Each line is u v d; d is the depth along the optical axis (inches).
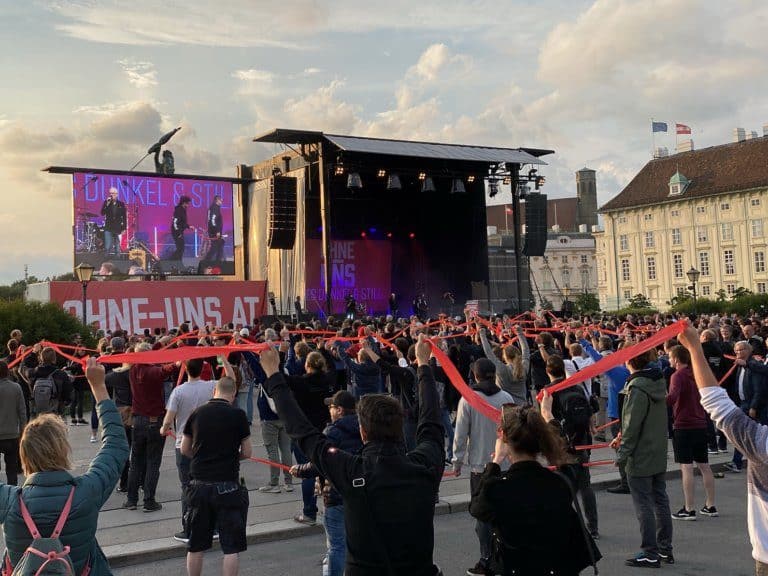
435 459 147.9
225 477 244.1
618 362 172.9
